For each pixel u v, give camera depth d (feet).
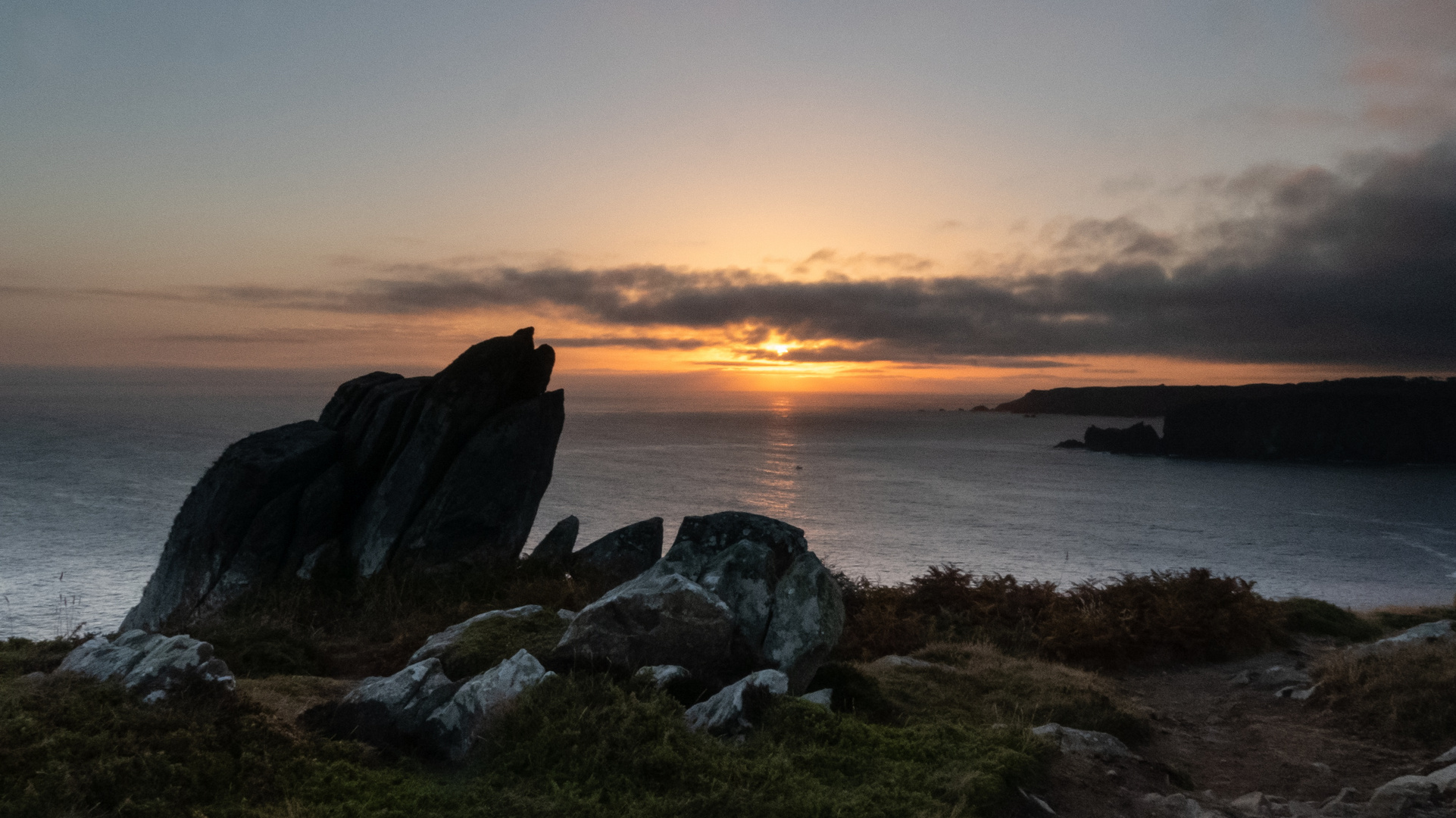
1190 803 12.85
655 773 10.94
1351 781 14.99
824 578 16.97
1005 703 17.29
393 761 11.46
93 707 10.67
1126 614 23.65
